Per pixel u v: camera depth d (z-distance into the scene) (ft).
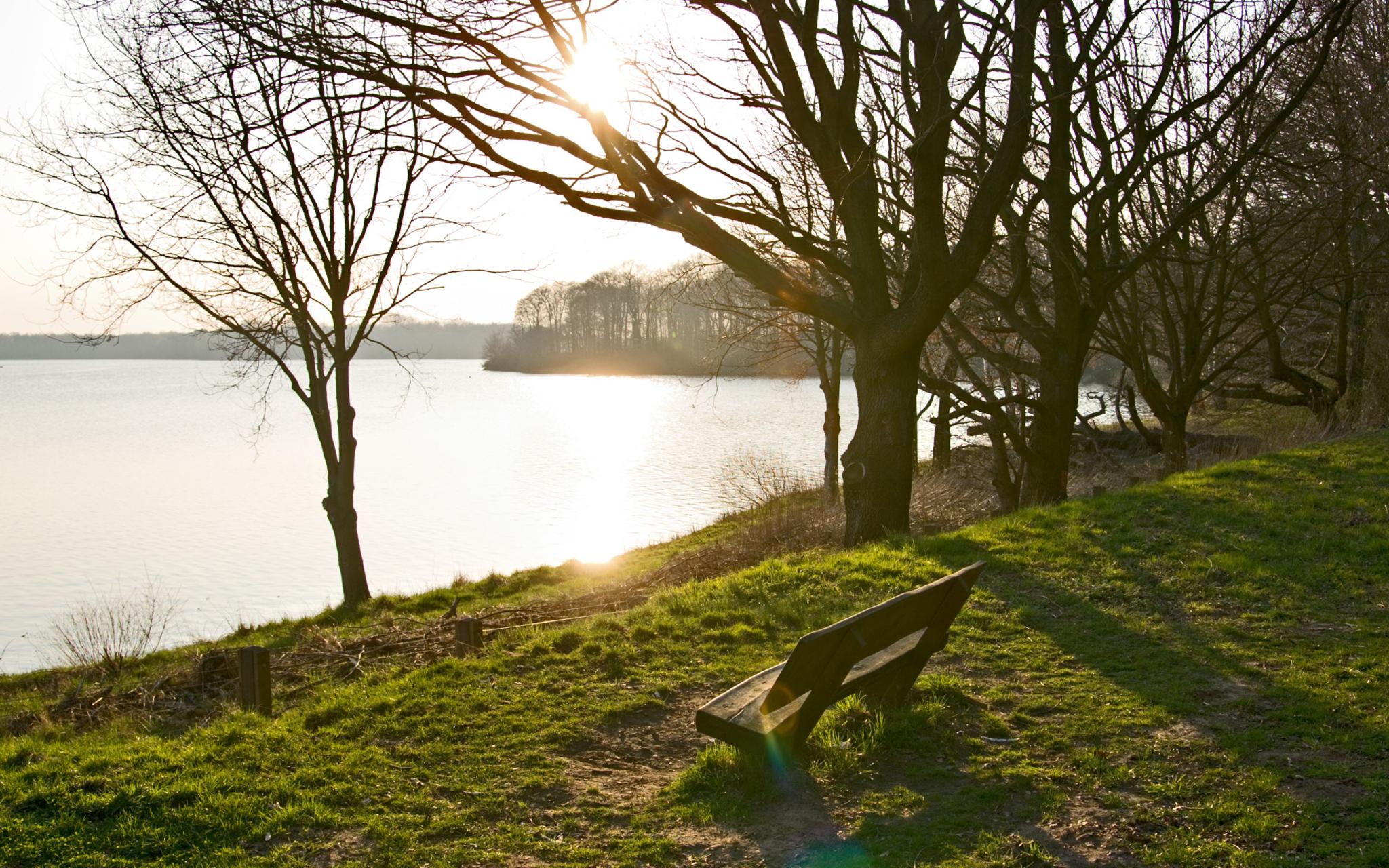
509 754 17.98
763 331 70.79
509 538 85.71
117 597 66.13
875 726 18.25
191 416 230.48
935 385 50.42
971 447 89.40
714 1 35.06
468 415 218.79
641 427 179.11
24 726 27.94
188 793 15.78
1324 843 13.76
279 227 57.06
